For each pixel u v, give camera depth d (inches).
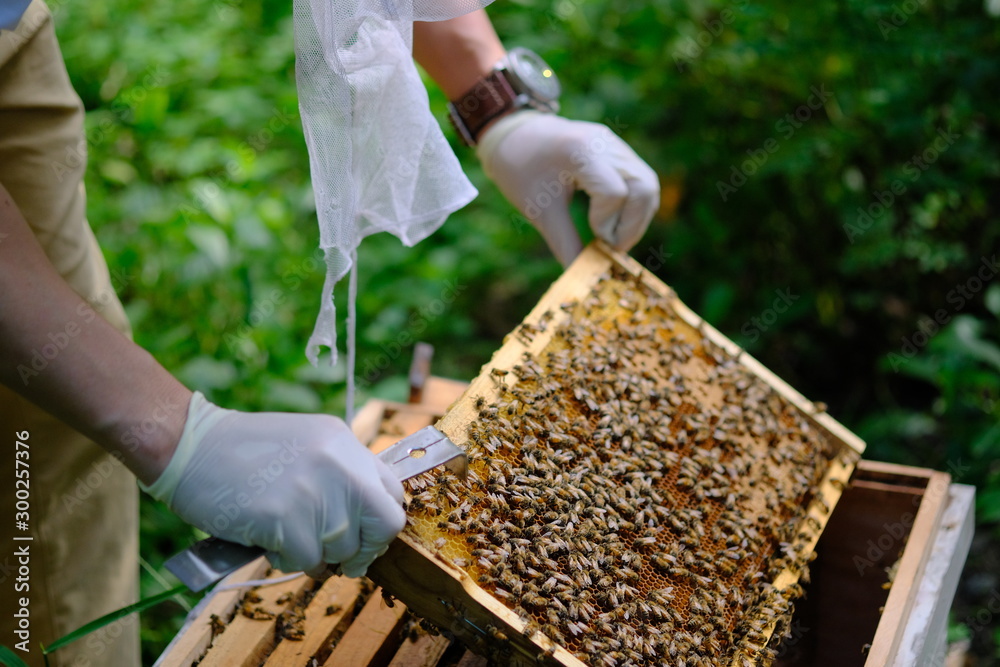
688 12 156.5
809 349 174.7
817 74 148.8
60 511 71.7
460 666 68.4
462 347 180.7
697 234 169.6
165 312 128.8
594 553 58.4
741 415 76.2
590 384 70.9
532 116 90.9
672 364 78.6
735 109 166.7
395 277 158.2
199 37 143.5
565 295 78.8
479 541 56.2
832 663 87.0
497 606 53.4
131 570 81.0
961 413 151.8
